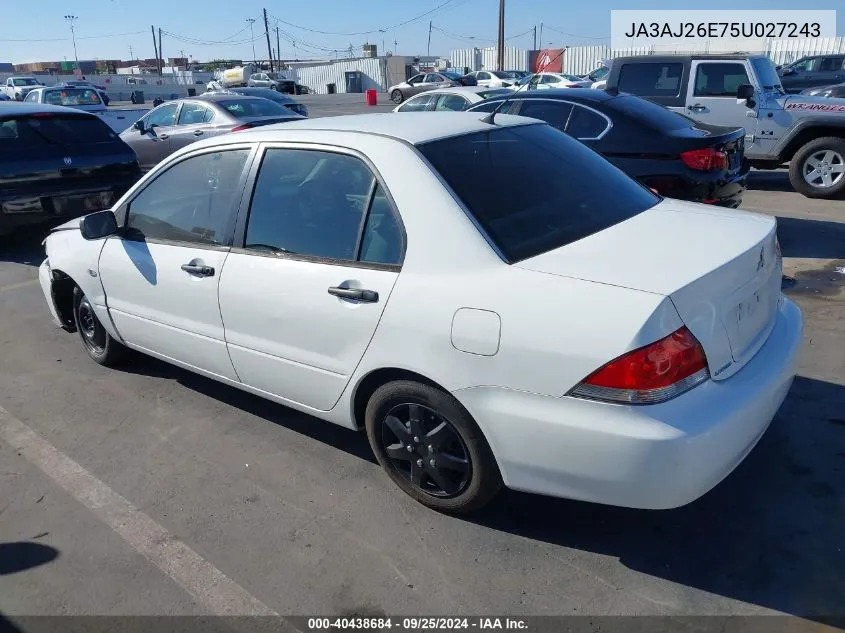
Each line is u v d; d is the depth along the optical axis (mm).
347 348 2998
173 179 3877
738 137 6492
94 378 4684
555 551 2816
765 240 2807
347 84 57406
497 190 2930
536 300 2461
